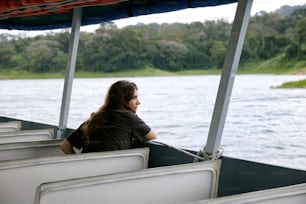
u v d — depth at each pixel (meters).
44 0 3.78
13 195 2.38
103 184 2.11
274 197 1.97
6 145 3.08
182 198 2.47
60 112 4.55
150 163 3.56
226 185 2.97
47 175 2.50
